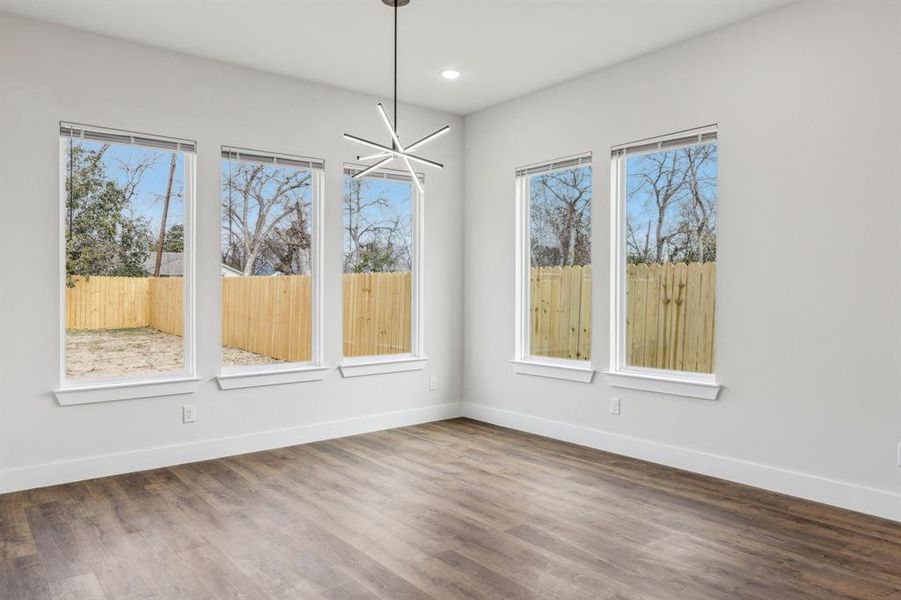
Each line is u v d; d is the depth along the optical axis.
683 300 4.03
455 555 2.67
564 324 4.82
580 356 4.69
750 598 2.29
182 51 4.06
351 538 2.85
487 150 5.37
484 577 2.46
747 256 3.61
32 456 3.56
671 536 2.87
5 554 2.68
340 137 4.82
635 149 4.23
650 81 4.11
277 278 4.62
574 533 2.91
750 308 3.60
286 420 4.57
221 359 4.28
